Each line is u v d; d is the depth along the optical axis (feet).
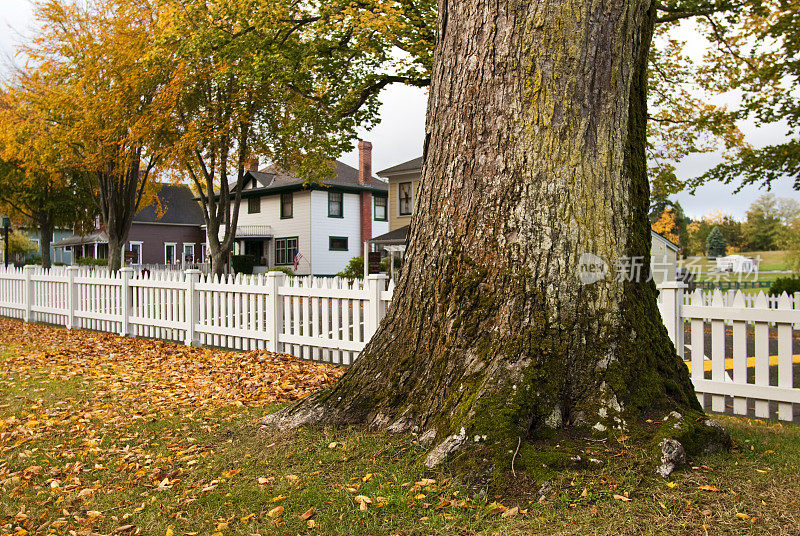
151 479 12.71
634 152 13.17
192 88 66.13
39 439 15.99
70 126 70.79
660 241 94.07
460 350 12.52
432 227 13.65
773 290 58.39
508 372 11.62
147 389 22.21
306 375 24.12
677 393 12.35
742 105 51.42
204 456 13.82
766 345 17.53
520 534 8.95
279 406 18.62
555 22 12.34
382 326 14.58
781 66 46.96
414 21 49.26
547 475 10.28
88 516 11.02
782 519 8.93
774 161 50.29
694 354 18.92
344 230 126.11
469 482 10.43
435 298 13.25
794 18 44.70
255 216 133.49
